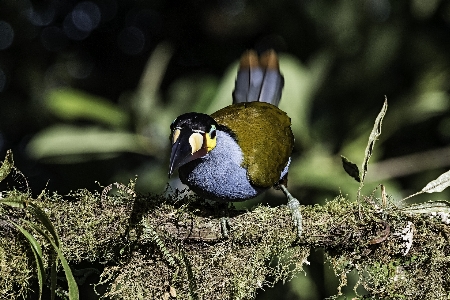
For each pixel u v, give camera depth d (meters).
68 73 15.80
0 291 6.43
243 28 15.18
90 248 6.78
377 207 7.23
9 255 6.42
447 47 13.03
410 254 7.18
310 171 10.80
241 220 7.15
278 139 8.82
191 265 7.07
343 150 11.70
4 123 15.11
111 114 11.04
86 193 6.91
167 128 11.17
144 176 11.61
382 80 13.03
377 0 12.95
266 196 11.52
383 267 7.24
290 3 14.02
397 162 12.43
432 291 7.17
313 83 12.04
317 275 11.09
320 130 12.27
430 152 12.55
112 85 15.92
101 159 12.12
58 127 10.79
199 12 15.65
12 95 15.44
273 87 10.56
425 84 12.49
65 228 6.67
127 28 16.03
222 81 10.61
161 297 6.98
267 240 7.18
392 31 12.90
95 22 16.05
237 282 7.11
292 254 7.35
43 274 6.26
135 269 6.99
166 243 7.01
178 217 7.04
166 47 15.44
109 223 6.80
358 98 13.00
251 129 8.53
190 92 11.85
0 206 6.47
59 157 11.29
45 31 15.80
